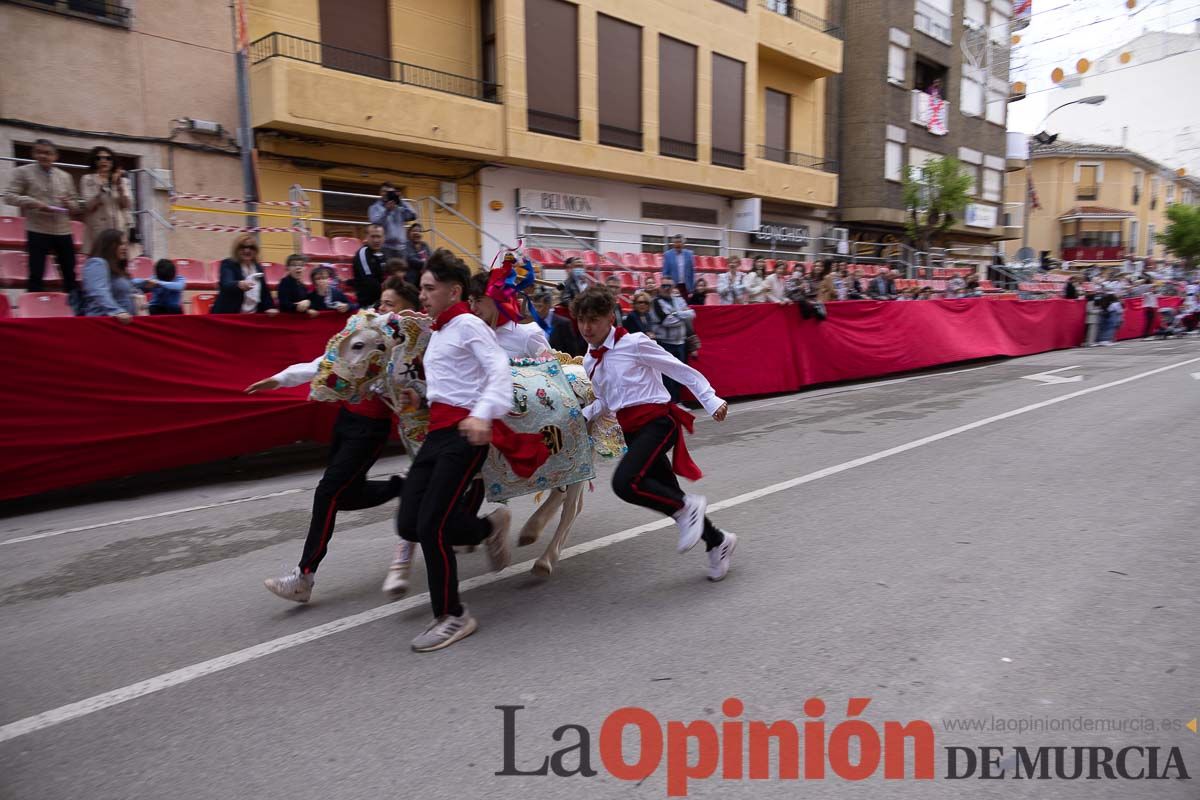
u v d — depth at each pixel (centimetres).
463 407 358
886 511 548
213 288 1028
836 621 370
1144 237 4778
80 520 593
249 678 331
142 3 1109
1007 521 520
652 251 1886
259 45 1255
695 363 1095
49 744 285
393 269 758
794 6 2272
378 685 322
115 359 662
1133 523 510
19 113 1013
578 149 1598
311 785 256
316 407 778
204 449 713
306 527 556
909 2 2570
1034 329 1869
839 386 1334
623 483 399
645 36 1717
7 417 610
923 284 2091
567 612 390
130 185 1096
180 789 256
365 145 1355
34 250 762
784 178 2123
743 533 507
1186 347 1981
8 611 415
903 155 2620
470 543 372
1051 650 336
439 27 1476
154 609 411
